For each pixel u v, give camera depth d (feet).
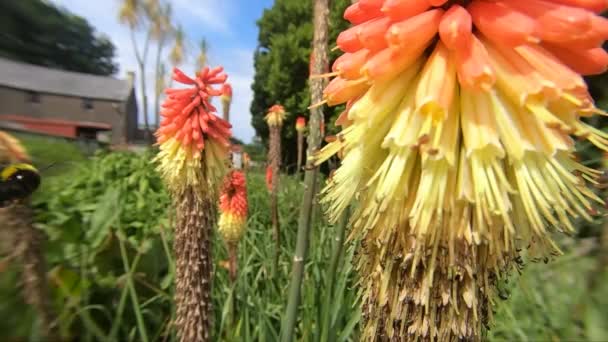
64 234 1.07
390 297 0.40
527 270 1.03
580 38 0.36
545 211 0.36
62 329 0.89
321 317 0.83
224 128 0.99
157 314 1.15
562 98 0.37
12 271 0.78
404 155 0.38
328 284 0.76
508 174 0.39
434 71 0.38
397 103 0.41
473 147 0.37
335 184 0.46
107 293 1.07
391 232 0.40
